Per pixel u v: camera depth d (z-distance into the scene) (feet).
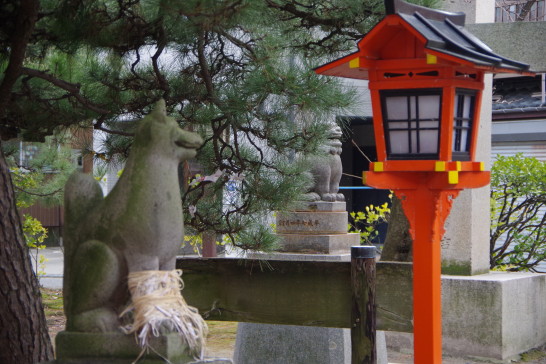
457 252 26.63
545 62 21.39
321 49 18.74
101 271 10.53
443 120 12.35
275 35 17.40
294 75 16.81
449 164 12.42
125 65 19.22
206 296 17.49
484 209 27.35
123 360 10.59
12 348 15.03
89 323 10.68
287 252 24.49
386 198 54.39
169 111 19.06
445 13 13.17
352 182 54.75
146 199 10.55
